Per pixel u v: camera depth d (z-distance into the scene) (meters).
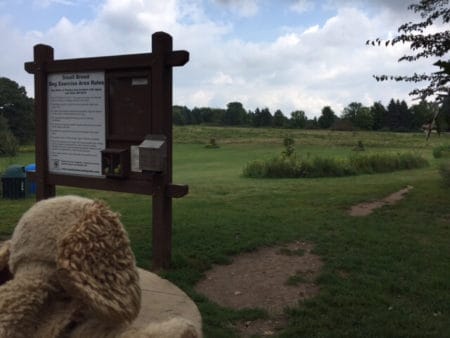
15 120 70.31
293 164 22.28
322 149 54.50
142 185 5.50
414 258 6.55
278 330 4.30
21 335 1.15
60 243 1.13
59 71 5.98
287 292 5.30
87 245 1.13
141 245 6.91
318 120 110.19
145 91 5.30
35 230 1.25
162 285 2.38
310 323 4.36
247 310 4.70
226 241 7.26
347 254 6.74
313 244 7.37
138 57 5.27
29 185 13.26
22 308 1.16
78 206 1.29
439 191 14.11
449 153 36.75
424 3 7.38
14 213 9.83
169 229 5.62
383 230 8.45
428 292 5.18
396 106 95.75
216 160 37.72
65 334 1.15
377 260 6.47
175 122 121.00
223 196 13.17
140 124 5.39
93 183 5.88
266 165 22.17
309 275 5.88
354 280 5.61
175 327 1.13
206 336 4.02
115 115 5.58
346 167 23.12
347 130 98.19
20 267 1.26
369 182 18.20
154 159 5.18
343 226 8.68
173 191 5.34
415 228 8.59
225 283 5.57
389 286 5.33
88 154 5.89
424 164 29.38
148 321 1.88
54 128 6.18
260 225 8.55
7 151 28.48
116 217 1.22
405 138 72.44
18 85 71.44
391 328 4.20
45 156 6.29
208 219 9.08
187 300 2.17
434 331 4.16
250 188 15.53
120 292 1.13
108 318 1.10
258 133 87.38
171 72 5.22
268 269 6.12
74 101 5.92
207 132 88.06
